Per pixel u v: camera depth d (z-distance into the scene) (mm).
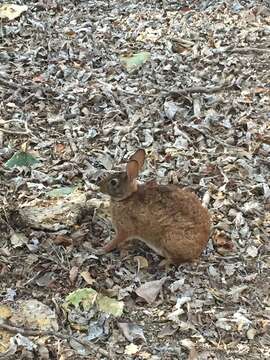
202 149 1595
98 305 1179
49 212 1356
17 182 1462
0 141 1598
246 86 1816
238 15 2135
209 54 1949
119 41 2020
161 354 1104
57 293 1211
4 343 1106
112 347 1113
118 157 1562
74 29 2064
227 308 1194
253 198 1443
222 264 1282
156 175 1503
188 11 2168
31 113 1705
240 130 1655
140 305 1196
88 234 1327
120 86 1818
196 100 1744
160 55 1945
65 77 1853
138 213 1249
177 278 1248
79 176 1500
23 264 1265
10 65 1896
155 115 1700
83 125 1668
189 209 1239
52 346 1104
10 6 2139
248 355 1107
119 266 1271
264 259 1302
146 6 2203
